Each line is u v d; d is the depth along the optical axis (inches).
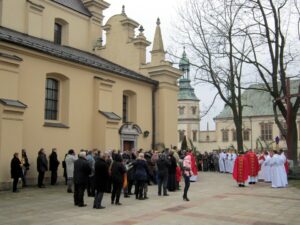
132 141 949.8
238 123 1125.1
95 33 1159.0
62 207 469.7
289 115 946.7
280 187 739.4
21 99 673.6
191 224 379.2
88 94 828.0
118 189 499.8
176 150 778.2
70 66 783.7
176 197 580.1
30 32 896.9
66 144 764.0
